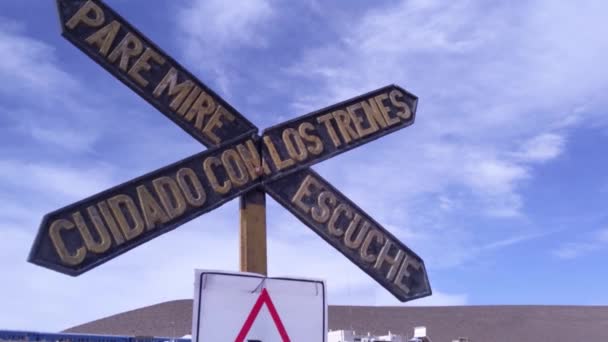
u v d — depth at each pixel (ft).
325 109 29.76
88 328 439.22
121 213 23.84
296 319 19.63
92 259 22.85
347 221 28.55
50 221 22.39
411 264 29.01
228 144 27.09
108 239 23.26
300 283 19.94
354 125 30.07
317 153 28.89
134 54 26.66
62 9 25.40
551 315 489.67
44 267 21.91
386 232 28.94
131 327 429.79
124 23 26.71
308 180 28.50
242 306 19.13
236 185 26.71
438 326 458.91
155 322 439.63
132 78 26.48
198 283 18.84
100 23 26.13
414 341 204.64
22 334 142.72
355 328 436.35
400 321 466.29
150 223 24.30
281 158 28.09
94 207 23.36
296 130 28.81
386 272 28.48
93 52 25.86
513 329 454.40
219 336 18.69
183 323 434.30
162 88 26.99
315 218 28.07
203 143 27.55
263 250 27.14
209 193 25.95
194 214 25.43
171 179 25.31
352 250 28.19
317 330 19.80
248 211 27.20
